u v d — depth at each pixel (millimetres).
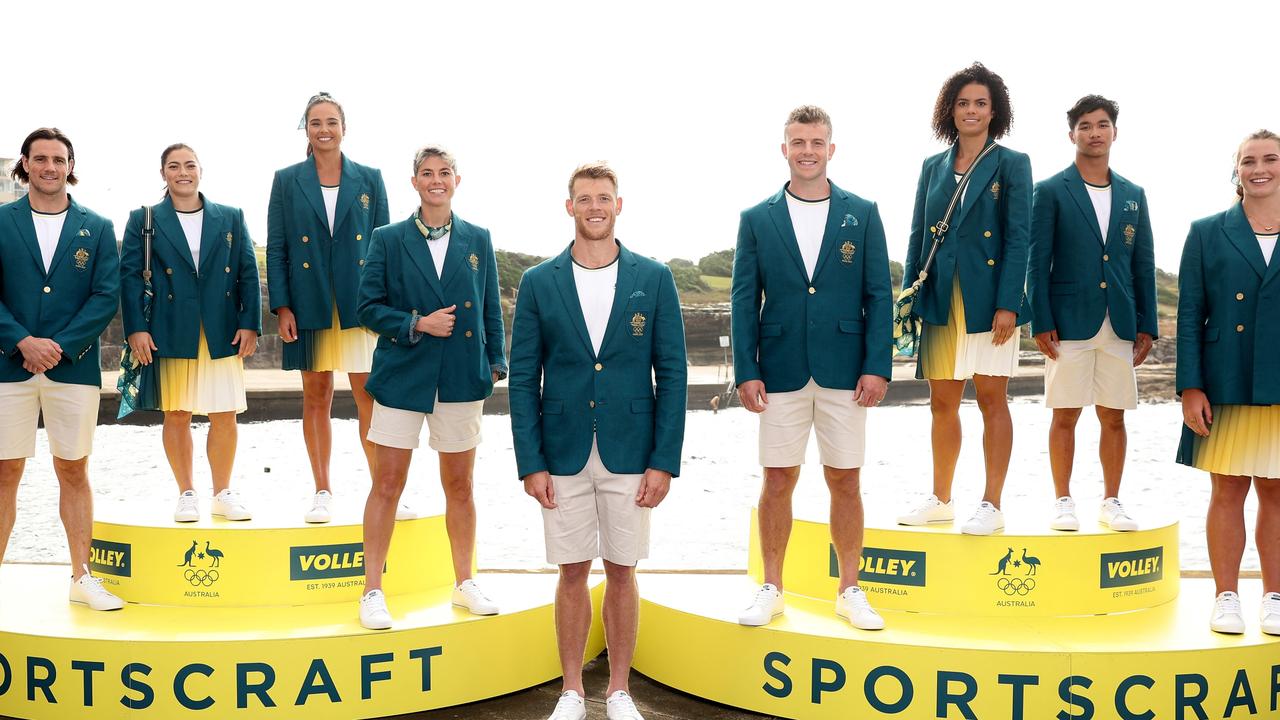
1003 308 3574
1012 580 3561
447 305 3518
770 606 3439
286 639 3258
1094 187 3881
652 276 3148
